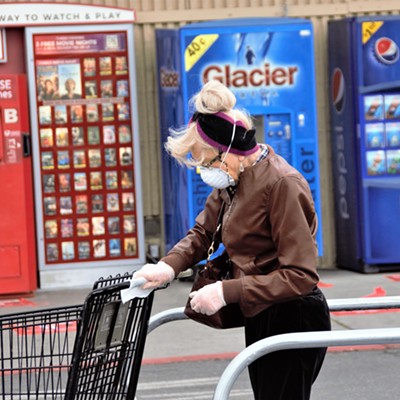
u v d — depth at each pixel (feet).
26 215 43.70
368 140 45.50
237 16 48.08
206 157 15.99
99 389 15.99
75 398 15.47
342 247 48.32
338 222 48.67
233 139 15.85
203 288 15.61
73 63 44.86
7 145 43.37
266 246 16.19
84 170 45.39
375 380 29.40
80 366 15.38
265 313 16.44
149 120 48.11
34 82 44.68
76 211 45.50
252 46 43.83
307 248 15.62
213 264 17.03
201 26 43.45
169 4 47.70
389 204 45.83
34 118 44.88
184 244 17.58
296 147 44.52
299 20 44.19
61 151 45.16
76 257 45.68
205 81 43.55
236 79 43.88
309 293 16.48
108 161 45.47
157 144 48.24
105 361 16.01
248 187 16.08
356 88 45.34
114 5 47.55
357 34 45.09
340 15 48.67
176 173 44.86
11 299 43.47
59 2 45.42
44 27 44.50
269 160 16.20
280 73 44.11
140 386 29.09
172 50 44.73
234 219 16.24
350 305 17.92
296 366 16.47
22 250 43.60
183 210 44.21
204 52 43.47
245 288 15.48
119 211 45.75
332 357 32.24
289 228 15.66
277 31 43.96
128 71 45.09
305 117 44.45
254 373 17.12
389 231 45.91
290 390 16.53
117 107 45.24
